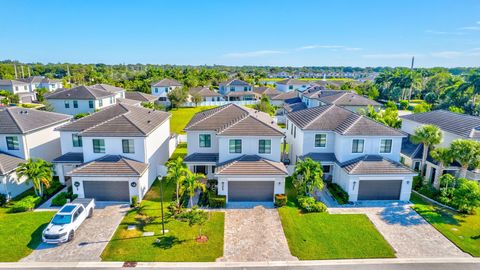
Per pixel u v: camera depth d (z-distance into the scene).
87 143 27.23
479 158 25.81
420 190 28.66
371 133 27.88
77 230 21.19
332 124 30.53
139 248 19.11
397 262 18.17
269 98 80.50
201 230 21.41
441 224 22.75
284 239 20.45
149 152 28.69
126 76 148.62
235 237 20.62
